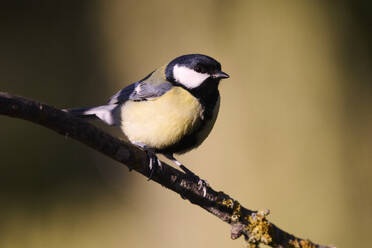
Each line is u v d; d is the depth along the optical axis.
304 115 12.61
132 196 12.48
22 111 4.67
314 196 12.02
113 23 13.58
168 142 7.04
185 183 6.11
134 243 12.09
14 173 11.97
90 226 12.05
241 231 6.18
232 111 12.54
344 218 12.02
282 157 12.23
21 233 11.54
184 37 13.17
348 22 13.84
